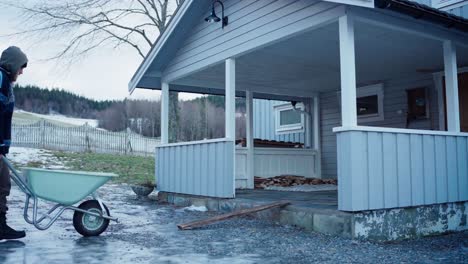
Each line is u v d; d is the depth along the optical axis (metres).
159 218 6.63
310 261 3.89
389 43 6.73
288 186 9.77
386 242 5.04
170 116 17.52
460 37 6.37
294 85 10.64
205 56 8.00
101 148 23.59
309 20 5.72
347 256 4.10
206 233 5.27
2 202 4.57
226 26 7.45
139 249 4.34
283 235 5.12
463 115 8.49
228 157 7.13
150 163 19.22
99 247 4.42
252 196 7.37
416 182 5.50
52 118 59.34
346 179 4.92
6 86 4.40
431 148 5.76
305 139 12.26
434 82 9.04
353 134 4.92
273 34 6.37
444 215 5.87
